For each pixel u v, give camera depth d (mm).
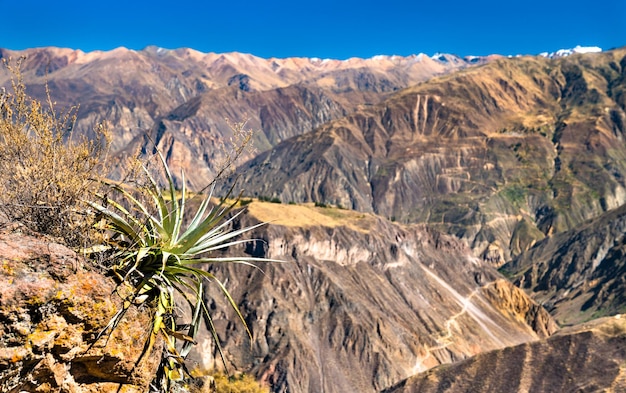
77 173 8688
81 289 7695
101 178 9109
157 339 9070
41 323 7180
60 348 7367
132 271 8828
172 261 9156
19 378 7008
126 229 9102
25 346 6934
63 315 7430
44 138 8328
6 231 7688
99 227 9031
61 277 7559
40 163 8312
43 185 8328
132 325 8414
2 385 6805
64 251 7887
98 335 7738
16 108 8289
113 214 8961
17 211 8305
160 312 8703
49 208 8273
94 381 8109
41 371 7258
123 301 8203
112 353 7957
